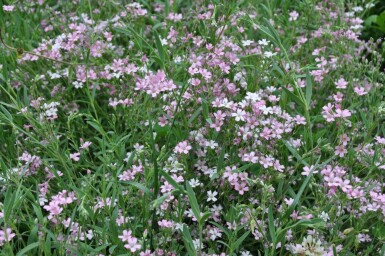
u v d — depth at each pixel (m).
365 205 0.60
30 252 0.58
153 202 0.55
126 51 0.88
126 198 0.60
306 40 0.86
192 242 0.53
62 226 0.59
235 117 0.66
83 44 0.82
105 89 0.80
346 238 0.58
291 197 0.66
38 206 0.58
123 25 0.86
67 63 0.78
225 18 0.77
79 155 0.70
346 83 0.73
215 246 0.61
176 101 0.70
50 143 0.65
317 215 0.57
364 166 0.66
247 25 0.89
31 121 0.66
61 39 0.83
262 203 0.55
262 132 0.65
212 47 0.75
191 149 0.68
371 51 0.86
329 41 0.88
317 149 0.65
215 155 0.69
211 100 0.69
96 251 0.55
